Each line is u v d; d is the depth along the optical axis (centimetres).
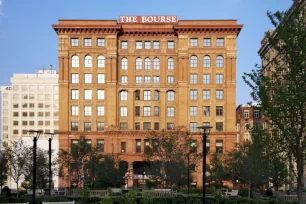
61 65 11462
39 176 6981
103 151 11288
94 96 11481
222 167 9262
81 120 11431
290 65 3025
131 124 11488
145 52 11681
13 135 18062
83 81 11506
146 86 11588
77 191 6350
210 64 11506
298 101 2897
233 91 11394
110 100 11394
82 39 11569
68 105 11425
